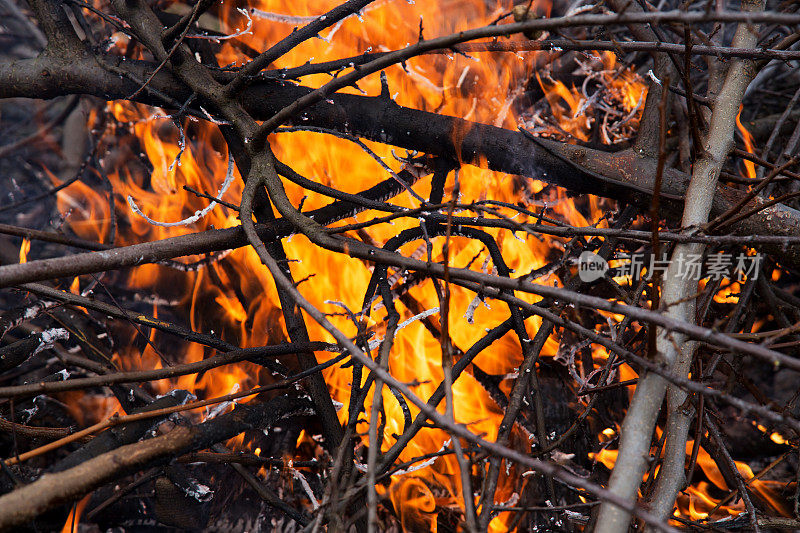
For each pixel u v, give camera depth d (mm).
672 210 1753
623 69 2406
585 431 1958
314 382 1637
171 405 1469
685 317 1306
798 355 2162
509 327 1684
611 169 1758
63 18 1918
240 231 1586
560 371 2096
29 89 1947
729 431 2049
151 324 1669
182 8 2570
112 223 2148
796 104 2652
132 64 1916
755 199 1688
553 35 2555
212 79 1764
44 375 1971
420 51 1266
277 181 1531
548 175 1828
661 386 1176
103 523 1729
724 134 1532
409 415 1522
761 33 2289
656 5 2686
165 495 1543
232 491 1827
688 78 1359
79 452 1291
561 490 1796
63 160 2609
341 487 1305
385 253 1336
